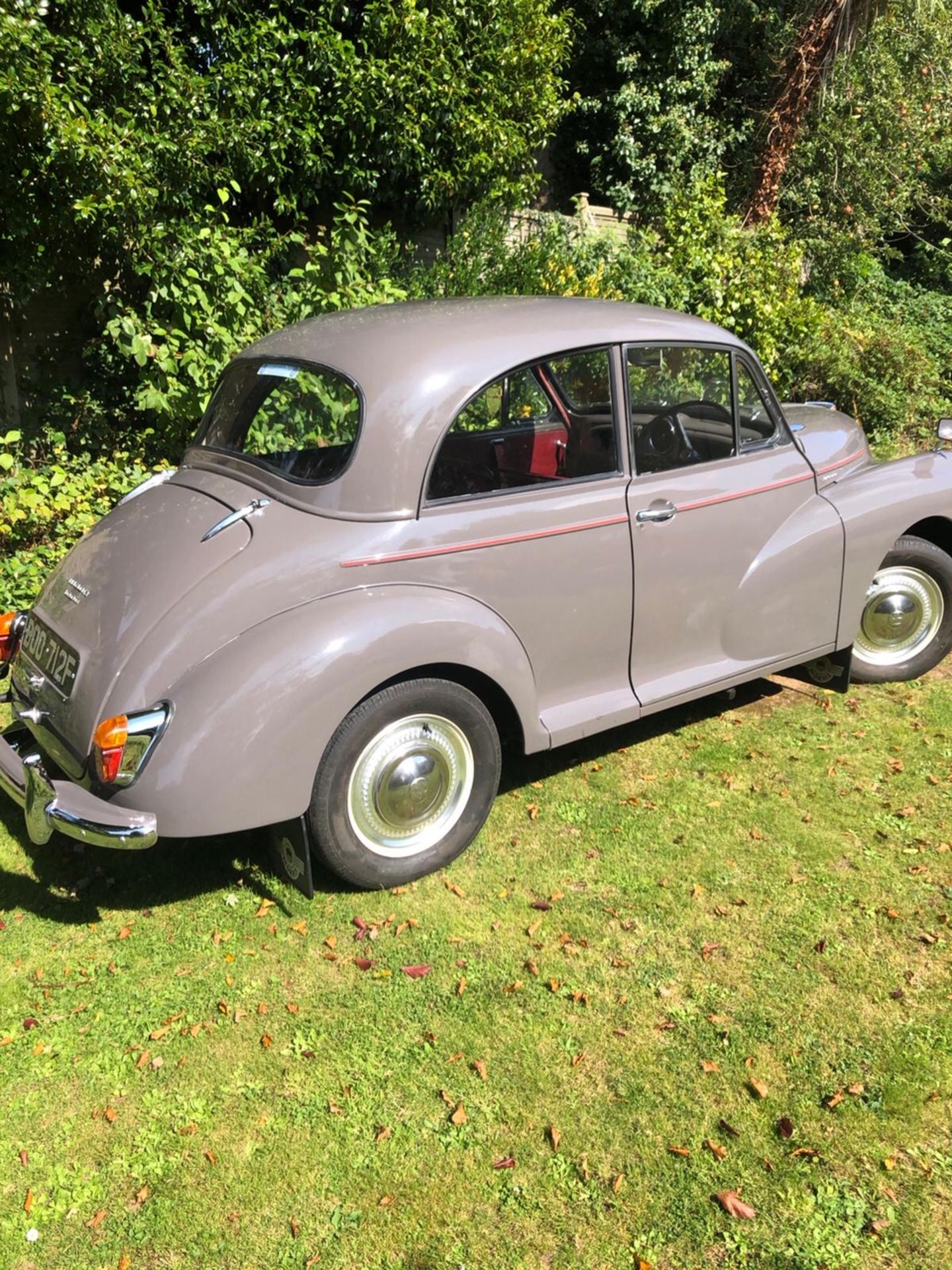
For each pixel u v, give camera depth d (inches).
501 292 315.6
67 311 293.1
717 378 146.8
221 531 113.8
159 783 102.3
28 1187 84.5
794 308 354.6
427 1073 95.7
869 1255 76.5
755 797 144.4
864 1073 93.8
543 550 126.6
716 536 145.4
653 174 486.3
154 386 236.5
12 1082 95.7
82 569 123.2
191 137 244.1
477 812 128.8
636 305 146.6
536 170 517.3
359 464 114.5
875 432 369.7
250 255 277.4
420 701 117.1
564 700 137.3
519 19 323.6
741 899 120.8
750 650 155.6
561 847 133.0
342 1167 85.7
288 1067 96.9
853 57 474.9
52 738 114.9
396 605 113.2
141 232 236.2
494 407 122.6
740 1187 82.6
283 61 276.5
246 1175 85.1
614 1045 98.3
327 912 120.3
